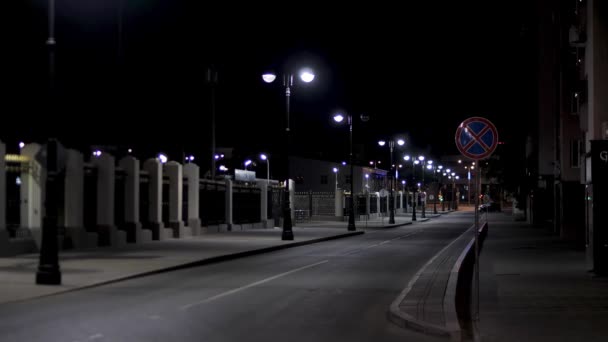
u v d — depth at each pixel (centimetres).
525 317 1248
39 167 2575
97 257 2491
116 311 1315
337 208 7244
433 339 1065
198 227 3994
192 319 1227
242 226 4772
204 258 2459
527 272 2109
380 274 2091
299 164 9519
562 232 4075
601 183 1973
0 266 2097
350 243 3816
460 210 13550
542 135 5953
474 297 1284
